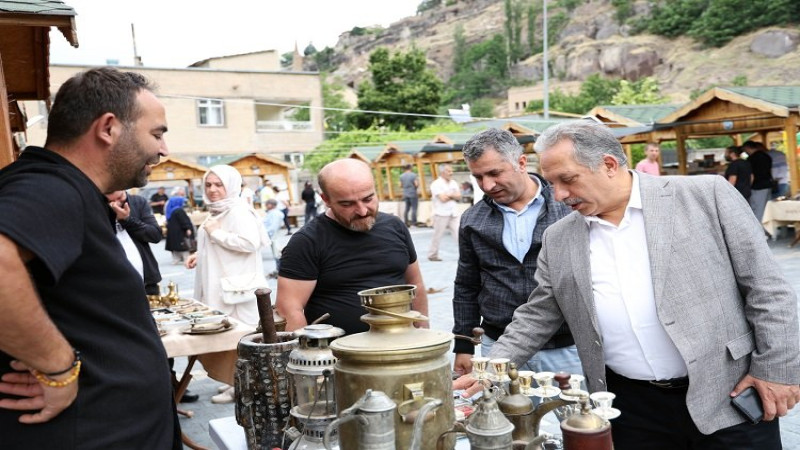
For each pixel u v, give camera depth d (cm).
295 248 305
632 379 237
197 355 403
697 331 217
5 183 159
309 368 184
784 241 1185
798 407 443
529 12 11150
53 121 174
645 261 226
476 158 299
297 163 4156
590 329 237
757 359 216
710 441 224
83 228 162
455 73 11969
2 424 163
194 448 415
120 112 174
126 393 170
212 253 489
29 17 311
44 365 153
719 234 222
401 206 2350
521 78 10650
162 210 2161
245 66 4819
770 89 1419
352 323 306
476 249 319
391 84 5197
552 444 180
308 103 4172
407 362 156
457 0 13525
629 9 9638
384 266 312
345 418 145
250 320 488
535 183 314
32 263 153
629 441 238
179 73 3847
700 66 7981
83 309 165
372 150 2627
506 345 255
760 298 216
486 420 146
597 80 7194
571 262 239
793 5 7725
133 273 177
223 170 488
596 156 219
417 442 145
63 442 162
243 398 208
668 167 2052
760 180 1182
